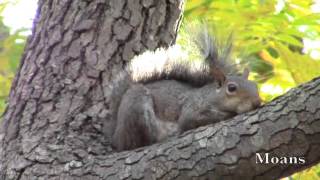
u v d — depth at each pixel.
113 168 8.34
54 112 9.65
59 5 10.55
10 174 8.84
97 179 8.34
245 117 7.84
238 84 9.88
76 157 8.80
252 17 12.12
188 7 12.45
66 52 10.19
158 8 10.71
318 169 11.66
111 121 9.72
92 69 10.10
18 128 9.50
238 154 7.66
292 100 7.58
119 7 10.49
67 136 9.30
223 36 10.99
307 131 7.38
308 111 7.41
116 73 10.16
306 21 11.82
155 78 10.50
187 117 10.07
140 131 9.58
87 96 9.89
